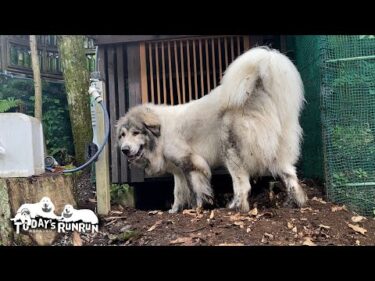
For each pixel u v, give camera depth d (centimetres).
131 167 494
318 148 439
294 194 379
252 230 315
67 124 685
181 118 423
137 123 424
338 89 391
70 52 590
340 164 390
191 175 414
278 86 369
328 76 391
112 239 329
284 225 325
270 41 551
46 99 675
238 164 385
